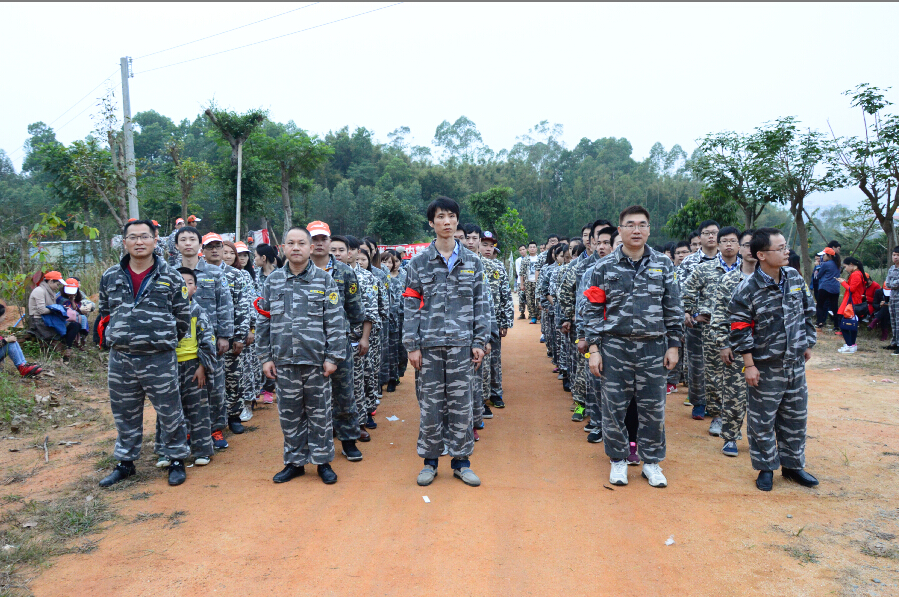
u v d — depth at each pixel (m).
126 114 12.06
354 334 4.90
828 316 12.12
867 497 3.82
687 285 5.66
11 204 19.27
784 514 3.58
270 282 4.33
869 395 6.54
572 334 6.03
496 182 68.06
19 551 3.19
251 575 2.96
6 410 5.72
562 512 3.65
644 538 3.29
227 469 4.60
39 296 7.71
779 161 14.77
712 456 4.73
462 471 4.24
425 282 4.18
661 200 58.75
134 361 4.21
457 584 2.85
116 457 4.29
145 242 4.16
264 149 29.56
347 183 53.72
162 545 3.29
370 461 4.77
